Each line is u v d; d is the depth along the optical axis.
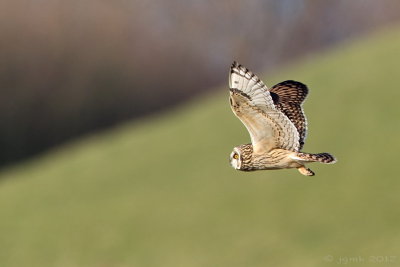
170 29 90.75
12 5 79.31
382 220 31.03
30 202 40.75
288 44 100.94
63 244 35.00
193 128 46.97
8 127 76.06
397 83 43.78
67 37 80.19
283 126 11.04
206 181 38.47
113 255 33.34
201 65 90.44
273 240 31.41
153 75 84.00
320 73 48.75
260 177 36.94
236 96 10.62
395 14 98.94
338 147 38.19
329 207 32.78
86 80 79.56
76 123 78.38
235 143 42.88
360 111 41.50
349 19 100.44
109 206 37.97
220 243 32.19
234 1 97.50
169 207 36.44
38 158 75.69
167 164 42.12
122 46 82.81
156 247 33.06
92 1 82.50
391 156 35.75
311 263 29.03
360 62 48.34
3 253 35.47
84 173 43.69
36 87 77.88
